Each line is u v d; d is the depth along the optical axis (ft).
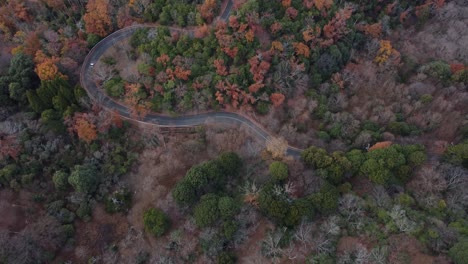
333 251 246.06
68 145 314.14
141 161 320.91
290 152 328.29
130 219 290.15
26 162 300.81
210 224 265.34
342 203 268.21
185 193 277.64
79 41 363.76
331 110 356.38
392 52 394.73
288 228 264.93
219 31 341.41
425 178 282.56
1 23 373.20
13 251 246.27
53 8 388.98
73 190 300.61
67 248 272.92
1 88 331.36
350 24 397.19
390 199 271.69
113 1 383.04
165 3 378.12
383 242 246.27
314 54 366.63
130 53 364.99
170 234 273.33
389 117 343.87
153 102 342.85
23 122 318.86
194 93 338.75
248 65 340.39
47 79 323.57
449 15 454.40
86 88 354.33
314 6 384.47
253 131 340.39
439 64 388.16
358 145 320.91
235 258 255.09
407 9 463.42
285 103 352.49
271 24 365.81
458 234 245.45
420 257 238.07
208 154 326.44
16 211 287.69
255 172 306.96
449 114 347.97
